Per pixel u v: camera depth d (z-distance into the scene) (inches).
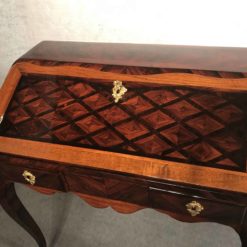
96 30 53.2
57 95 40.6
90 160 33.0
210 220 33.6
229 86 36.8
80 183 35.7
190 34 49.0
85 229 58.4
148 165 31.4
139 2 46.8
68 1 50.3
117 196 35.2
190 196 30.6
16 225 60.7
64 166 33.8
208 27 47.3
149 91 38.4
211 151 31.5
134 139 33.9
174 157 31.6
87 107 38.3
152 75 39.9
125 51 46.2
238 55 42.3
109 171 32.1
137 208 36.2
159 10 47.1
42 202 64.1
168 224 57.4
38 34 58.4
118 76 40.8
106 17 50.6
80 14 51.6
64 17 53.2
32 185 39.6
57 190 38.8
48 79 42.8
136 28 50.6
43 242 53.9
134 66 41.9
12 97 41.4
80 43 50.4
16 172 37.9
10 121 38.6
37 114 38.8
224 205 30.2
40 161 34.7
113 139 34.3
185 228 56.5
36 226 51.0
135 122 35.5
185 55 43.5
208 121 34.0
